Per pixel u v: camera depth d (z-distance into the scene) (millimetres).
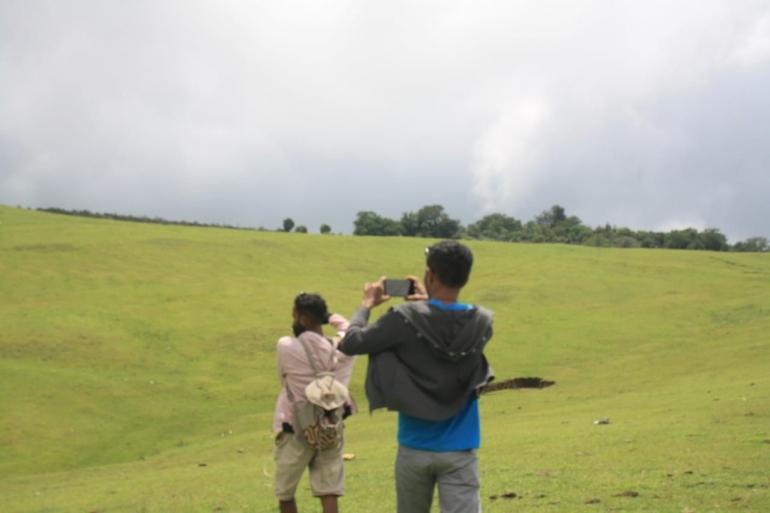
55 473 20031
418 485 5633
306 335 7535
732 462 11125
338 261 68750
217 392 32156
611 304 55031
